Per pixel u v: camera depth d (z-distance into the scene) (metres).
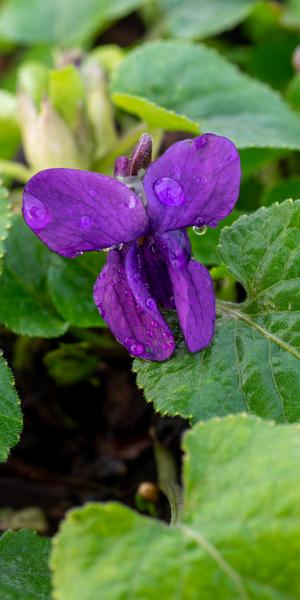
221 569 0.11
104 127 0.18
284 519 0.11
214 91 0.18
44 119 0.17
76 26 0.24
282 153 0.18
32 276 0.16
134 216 0.13
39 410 0.17
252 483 0.12
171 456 0.16
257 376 0.13
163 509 0.16
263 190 0.19
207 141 0.13
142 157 0.13
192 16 0.23
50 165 0.17
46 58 0.23
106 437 0.17
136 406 0.17
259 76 0.22
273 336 0.14
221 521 0.11
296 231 0.14
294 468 0.12
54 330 0.15
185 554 0.11
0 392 0.13
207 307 0.13
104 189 0.12
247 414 0.13
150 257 0.13
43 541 0.13
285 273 0.14
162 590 0.11
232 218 0.16
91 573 0.11
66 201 0.12
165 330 0.13
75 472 0.17
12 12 0.24
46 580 0.13
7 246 0.16
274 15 0.23
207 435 0.12
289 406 0.13
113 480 0.17
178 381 0.13
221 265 0.15
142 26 0.26
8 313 0.15
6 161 0.19
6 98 0.19
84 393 0.17
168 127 0.17
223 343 0.14
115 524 0.12
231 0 0.23
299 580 0.11
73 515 0.12
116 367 0.17
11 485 0.16
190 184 0.13
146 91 0.18
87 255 0.16
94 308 0.16
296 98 0.19
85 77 0.18
